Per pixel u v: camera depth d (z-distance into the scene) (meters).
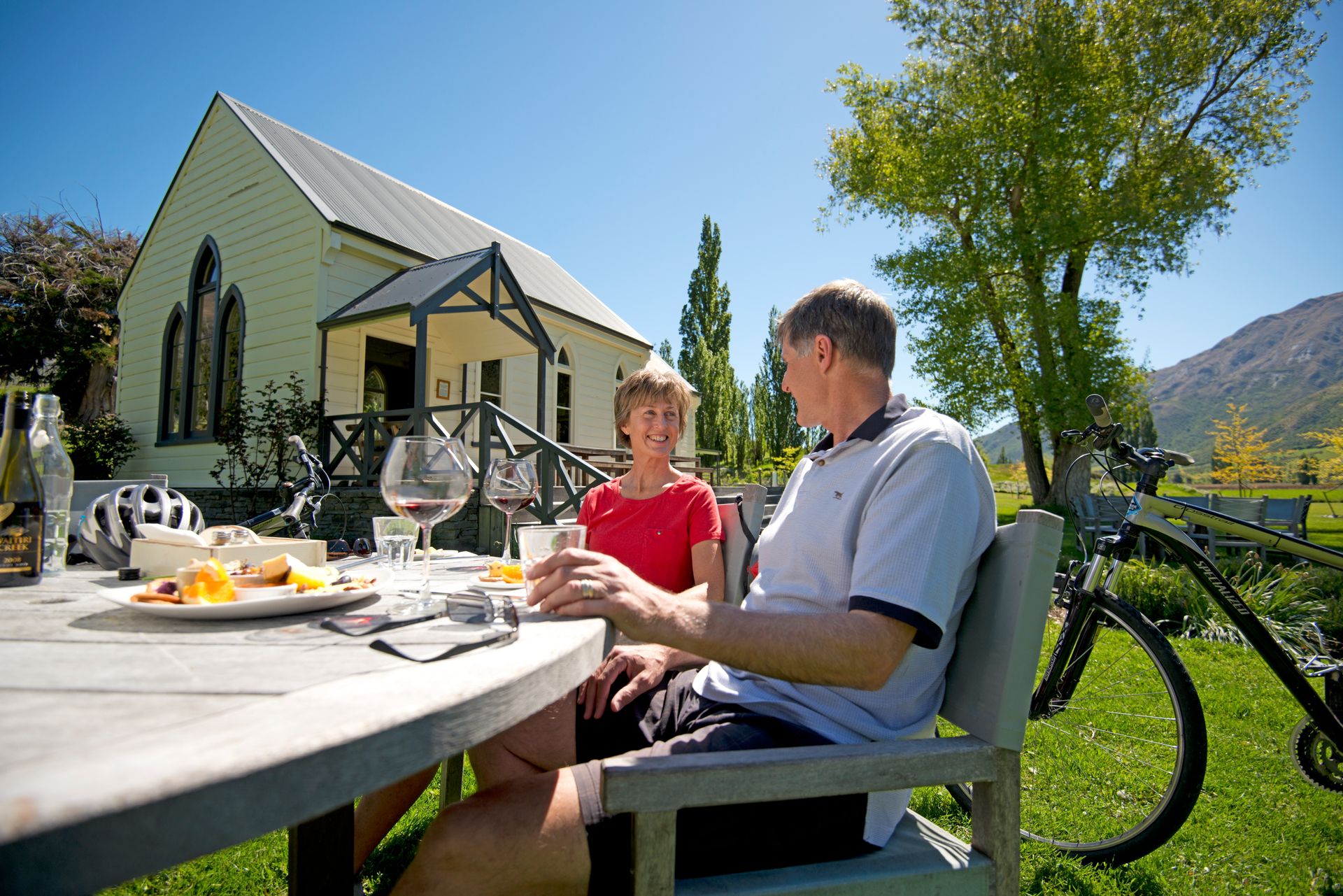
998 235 14.77
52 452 1.49
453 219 13.09
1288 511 8.81
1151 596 5.20
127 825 0.40
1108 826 2.11
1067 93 14.05
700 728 1.25
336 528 7.96
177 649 0.81
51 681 0.65
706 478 14.88
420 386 7.47
